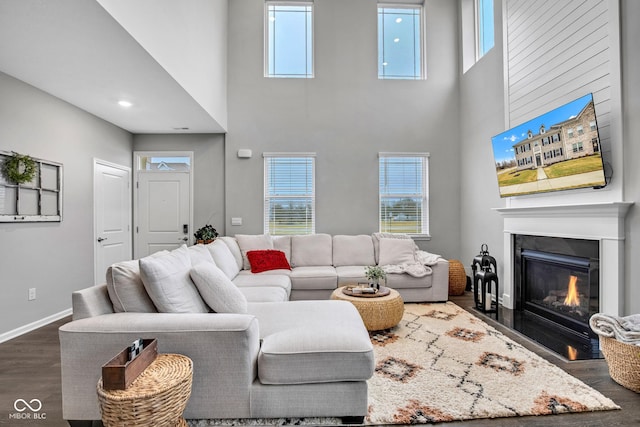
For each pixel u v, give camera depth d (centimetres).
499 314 352
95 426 167
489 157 431
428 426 167
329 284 387
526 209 334
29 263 315
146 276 173
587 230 271
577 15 279
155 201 507
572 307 299
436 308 373
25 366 238
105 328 161
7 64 275
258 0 509
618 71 243
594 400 186
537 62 329
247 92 506
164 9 288
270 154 504
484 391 196
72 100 362
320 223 509
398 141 516
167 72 295
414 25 529
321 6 513
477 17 499
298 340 167
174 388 133
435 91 519
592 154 249
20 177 300
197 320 166
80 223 388
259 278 359
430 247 516
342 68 513
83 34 232
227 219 503
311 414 164
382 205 517
